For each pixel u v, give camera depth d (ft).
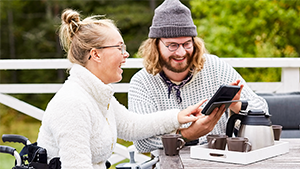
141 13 32.78
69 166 4.26
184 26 5.96
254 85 9.25
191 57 6.30
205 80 6.39
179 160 4.69
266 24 19.27
